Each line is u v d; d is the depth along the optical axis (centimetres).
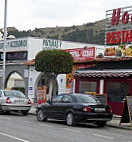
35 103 3391
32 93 3481
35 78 3478
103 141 1213
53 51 2548
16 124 1664
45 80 3738
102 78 2397
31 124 1708
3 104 2205
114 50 2533
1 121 1783
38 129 1494
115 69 2311
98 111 1656
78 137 1287
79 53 2903
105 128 1698
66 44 3800
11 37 3916
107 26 2688
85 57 2831
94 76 2381
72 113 1691
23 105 2231
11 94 2289
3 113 2384
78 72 2566
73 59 2675
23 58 3628
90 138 1276
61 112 1767
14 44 3769
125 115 1741
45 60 2534
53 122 1877
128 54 2400
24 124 1688
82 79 2589
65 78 3431
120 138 1327
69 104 1727
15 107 2206
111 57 2555
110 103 2308
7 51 3872
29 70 3506
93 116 1641
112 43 2616
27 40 3566
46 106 1883
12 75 4156
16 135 1266
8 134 1287
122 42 2536
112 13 2656
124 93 2214
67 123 1725
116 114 2256
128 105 1727
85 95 1784
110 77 2331
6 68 3888
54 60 2514
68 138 1243
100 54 2703
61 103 1788
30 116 2217
